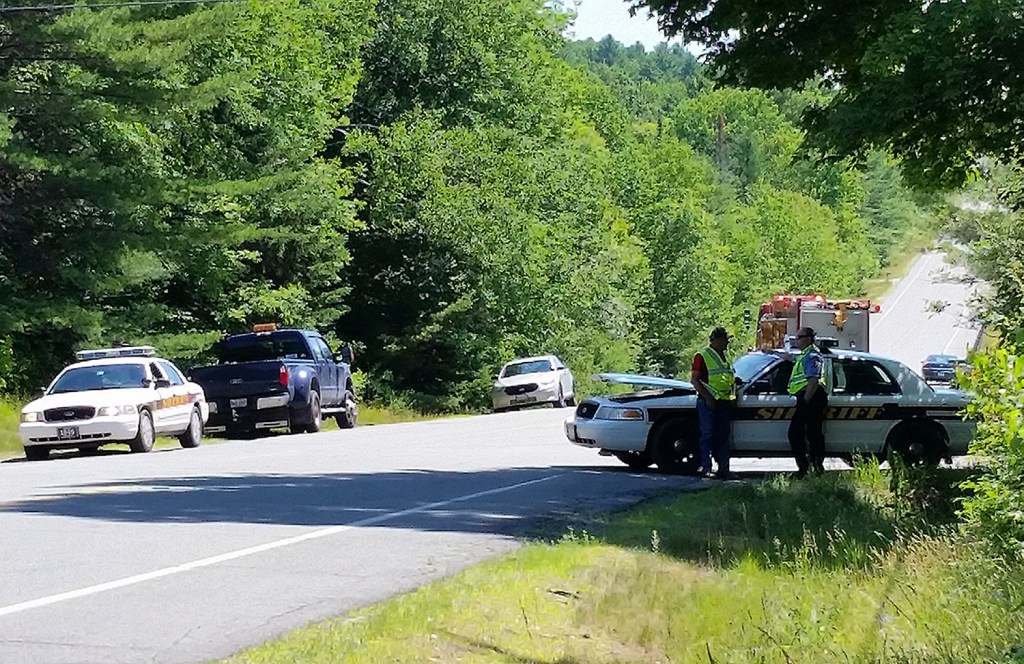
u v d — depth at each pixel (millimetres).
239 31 44094
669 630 9211
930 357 70750
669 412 20203
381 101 64188
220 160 45625
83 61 35000
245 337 33906
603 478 19250
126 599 9391
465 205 57812
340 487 17344
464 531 13359
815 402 19266
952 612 9414
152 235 37188
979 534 10531
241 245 47344
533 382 50219
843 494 16016
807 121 16922
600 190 79438
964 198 27844
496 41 66188
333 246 50781
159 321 41906
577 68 100562
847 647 8805
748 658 8523
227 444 28141
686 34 17719
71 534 12336
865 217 176625
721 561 11875
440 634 8555
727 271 110938
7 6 33906
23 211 35375
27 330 35531
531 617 9375
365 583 10312
